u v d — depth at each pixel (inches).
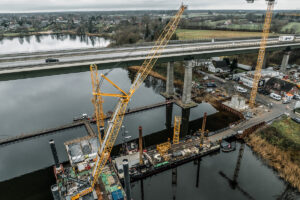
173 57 3644.2
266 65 6289.4
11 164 2568.9
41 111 3890.3
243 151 2738.7
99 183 2166.6
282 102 3887.8
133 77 5826.8
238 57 6879.9
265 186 2213.3
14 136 3095.5
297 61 6264.8
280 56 6441.9
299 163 2368.4
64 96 4559.5
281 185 2213.3
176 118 2694.4
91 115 3693.4
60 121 3528.5
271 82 4424.2
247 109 3676.2
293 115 3388.3
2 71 2497.5
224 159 2608.3
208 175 2381.9
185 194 2134.6
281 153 2551.7
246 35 7642.7
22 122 3513.8
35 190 2187.5
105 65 3193.9
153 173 2389.3
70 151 2591.0
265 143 2746.1
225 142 2787.9
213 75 5516.7
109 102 4217.5
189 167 2509.8
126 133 3184.1
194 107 4035.4
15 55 3302.2
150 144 2910.9
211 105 4062.5
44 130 3208.7
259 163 2524.6
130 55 3267.7
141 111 3900.1
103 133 2677.2
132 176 2283.5
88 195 1895.9
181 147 2726.4
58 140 3034.0
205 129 3228.3
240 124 3186.5
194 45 4387.3
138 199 2080.5
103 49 3949.3
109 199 1974.7
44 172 2442.2
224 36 7514.8
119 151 2748.5
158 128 3344.0
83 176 2229.3
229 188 2201.0
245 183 2255.2
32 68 2650.1
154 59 3474.4
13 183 2281.0
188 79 3890.3
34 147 2896.2
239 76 5128.0
